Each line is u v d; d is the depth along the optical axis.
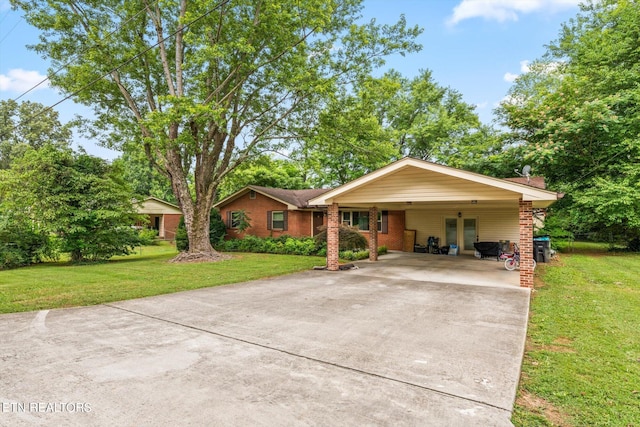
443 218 16.66
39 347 4.28
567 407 2.91
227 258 14.32
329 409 2.84
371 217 13.95
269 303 6.70
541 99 20.83
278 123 15.01
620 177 15.12
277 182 28.23
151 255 17.00
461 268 11.58
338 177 26.45
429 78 25.59
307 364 3.75
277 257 14.92
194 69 13.84
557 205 16.75
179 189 14.06
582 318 5.60
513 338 4.59
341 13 13.41
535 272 10.44
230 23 12.52
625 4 17.30
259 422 2.65
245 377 3.44
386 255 15.64
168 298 7.18
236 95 14.19
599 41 18.22
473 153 20.97
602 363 3.81
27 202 12.15
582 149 16.25
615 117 14.55
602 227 16.66
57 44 12.87
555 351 4.20
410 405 2.90
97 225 13.30
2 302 6.72
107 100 14.19
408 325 5.20
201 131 13.44
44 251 13.12
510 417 2.73
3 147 32.44
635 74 15.68
